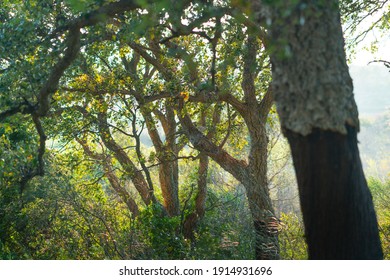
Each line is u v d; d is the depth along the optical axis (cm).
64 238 1431
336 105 538
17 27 823
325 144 544
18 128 1122
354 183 564
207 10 670
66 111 1425
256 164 1381
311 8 533
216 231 1349
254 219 1212
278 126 1742
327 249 584
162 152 1645
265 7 550
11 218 1520
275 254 1153
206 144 1447
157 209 1603
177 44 1316
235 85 1522
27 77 852
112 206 1593
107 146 1734
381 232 1334
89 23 730
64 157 1631
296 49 541
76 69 1278
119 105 1524
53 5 906
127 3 691
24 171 1115
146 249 1338
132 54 1770
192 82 1288
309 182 563
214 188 2020
